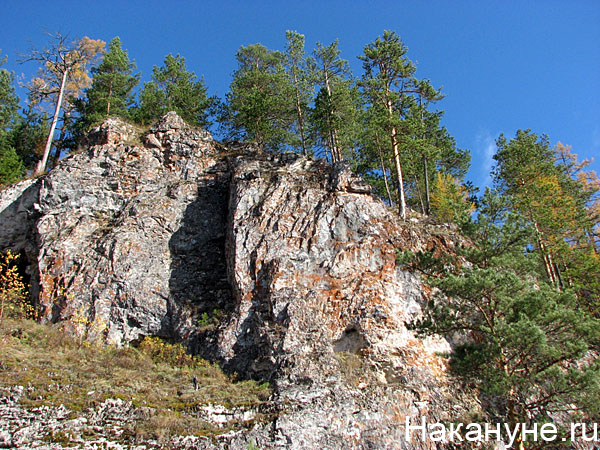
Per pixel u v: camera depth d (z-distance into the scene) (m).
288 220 20.11
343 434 14.55
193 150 26.17
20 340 16.41
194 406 14.04
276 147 29.11
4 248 23.70
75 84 35.53
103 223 22.58
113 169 24.55
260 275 18.73
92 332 18.52
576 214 26.19
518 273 16.23
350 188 21.56
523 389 14.28
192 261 21.52
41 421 12.20
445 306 15.94
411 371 17.31
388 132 27.14
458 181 36.53
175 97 32.84
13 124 37.19
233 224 20.47
